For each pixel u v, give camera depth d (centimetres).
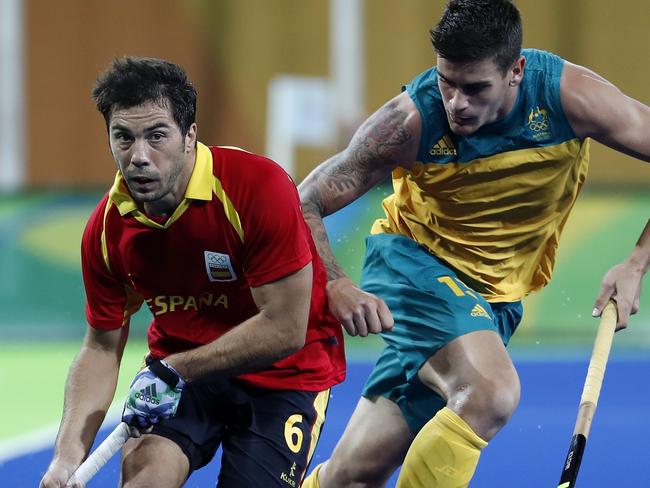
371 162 1476
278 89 3569
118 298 1319
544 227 1542
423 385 1561
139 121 1162
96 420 1312
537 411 2311
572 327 2956
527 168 1459
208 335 1315
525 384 2527
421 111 1445
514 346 2895
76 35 3625
